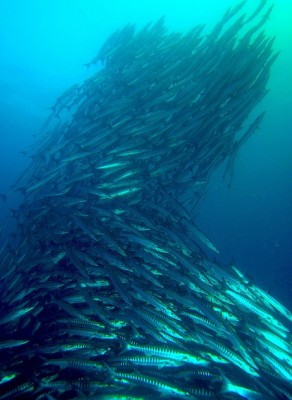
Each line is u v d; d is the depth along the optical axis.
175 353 3.51
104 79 7.98
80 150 6.11
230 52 6.83
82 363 3.45
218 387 3.48
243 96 6.20
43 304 4.22
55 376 3.48
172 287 4.27
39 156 6.64
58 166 5.82
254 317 3.97
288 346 3.61
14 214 6.23
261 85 6.68
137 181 5.55
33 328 4.12
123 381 3.30
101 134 6.07
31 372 3.50
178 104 6.32
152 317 3.68
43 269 4.73
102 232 4.55
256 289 4.11
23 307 4.11
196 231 4.81
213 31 7.43
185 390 3.24
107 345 3.73
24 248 5.37
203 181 6.11
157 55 7.84
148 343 3.60
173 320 3.71
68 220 5.42
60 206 5.81
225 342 3.86
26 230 5.71
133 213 5.09
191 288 4.16
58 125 7.64
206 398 3.24
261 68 6.61
